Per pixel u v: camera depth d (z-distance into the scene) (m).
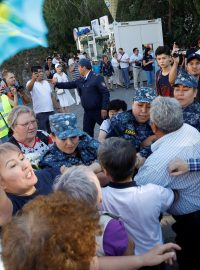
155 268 1.91
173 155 2.21
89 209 1.22
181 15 21.72
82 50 19.78
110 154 1.93
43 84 6.27
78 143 2.76
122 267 1.50
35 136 3.31
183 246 2.40
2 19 2.39
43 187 2.12
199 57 4.02
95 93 5.74
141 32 14.76
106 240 1.53
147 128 2.91
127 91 13.64
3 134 4.86
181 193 2.26
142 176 2.28
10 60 9.47
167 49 4.56
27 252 1.03
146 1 21.77
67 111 9.21
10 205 1.75
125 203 1.96
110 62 14.00
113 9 15.32
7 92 5.49
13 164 1.93
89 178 1.63
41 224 1.08
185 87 2.81
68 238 1.06
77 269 1.05
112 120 2.98
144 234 2.02
